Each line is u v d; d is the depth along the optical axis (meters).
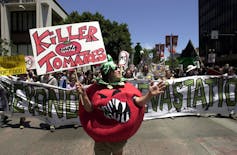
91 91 4.18
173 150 6.60
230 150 6.52
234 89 10.49
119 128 3.99
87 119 4.15
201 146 6.85
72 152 6.62
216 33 37.00
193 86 10.45
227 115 10.52
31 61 14.80
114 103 3.97
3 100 9.53
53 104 9.35
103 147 4.27
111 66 4.11
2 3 39.28
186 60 25.20
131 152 6.48
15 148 7.08
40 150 6.84
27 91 9.44
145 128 8.81
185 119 9.98
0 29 40.12
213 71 14.50
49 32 5.69
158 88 3.83
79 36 5.74
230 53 66.06
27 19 40.47
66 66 5.69
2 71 9.77
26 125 9.70
